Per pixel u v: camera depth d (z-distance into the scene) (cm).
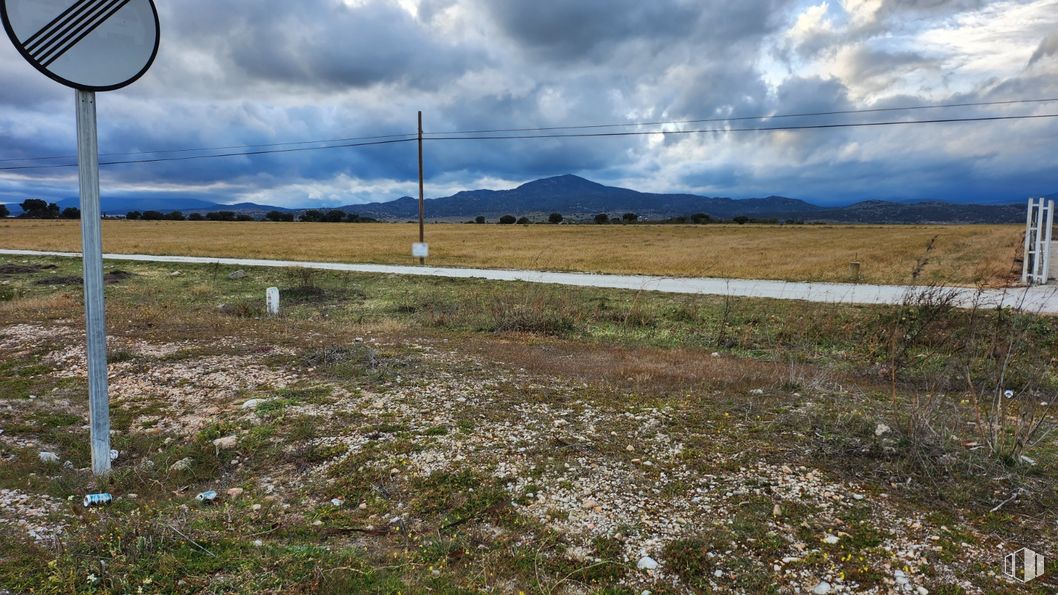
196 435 509
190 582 278
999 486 392
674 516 359
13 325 1093
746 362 910
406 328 1211
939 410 524
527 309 1347
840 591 286
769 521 350
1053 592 281
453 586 288
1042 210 1911
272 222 11006
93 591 268
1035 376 752
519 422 538
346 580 285
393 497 389
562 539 335
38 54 352
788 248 4822
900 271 2566
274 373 734
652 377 739
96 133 390
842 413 545
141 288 2070
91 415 419
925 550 317
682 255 3969
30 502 371
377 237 6322
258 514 361
